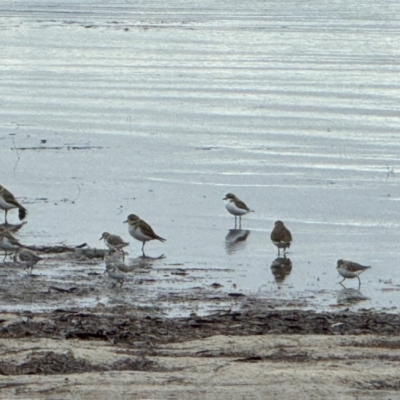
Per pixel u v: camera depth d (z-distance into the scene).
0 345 15.73
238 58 70.38
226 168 35.22
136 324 17.89
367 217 29.16
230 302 20.78
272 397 13.77
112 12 112.69
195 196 31.30
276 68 64.56
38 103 49.81
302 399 13.73
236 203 28.03
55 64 66.38
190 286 22.11
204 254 25.11
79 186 32.28
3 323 17.47
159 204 30.20
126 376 14.39
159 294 21.22
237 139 40.69
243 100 51.22
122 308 19.70
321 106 49.12
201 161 36.31
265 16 108.56
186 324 18.06
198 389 13.91
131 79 59.41
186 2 131.12
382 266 24.42
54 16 106.06
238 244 26.12
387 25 97.31
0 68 63.88
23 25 94.94
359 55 71.94
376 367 15.15
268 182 33.25
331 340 16.75
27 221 27.81
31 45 77.88
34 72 62.12
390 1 132.00
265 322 18.41
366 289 22.36
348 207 30.20
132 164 35.72
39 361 14.92
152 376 14.43
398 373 14.73
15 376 14.34
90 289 21.34
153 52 74.25
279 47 77.62
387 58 70.06
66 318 18.17
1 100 50.62
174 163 35.94
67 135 41.28
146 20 102.38
